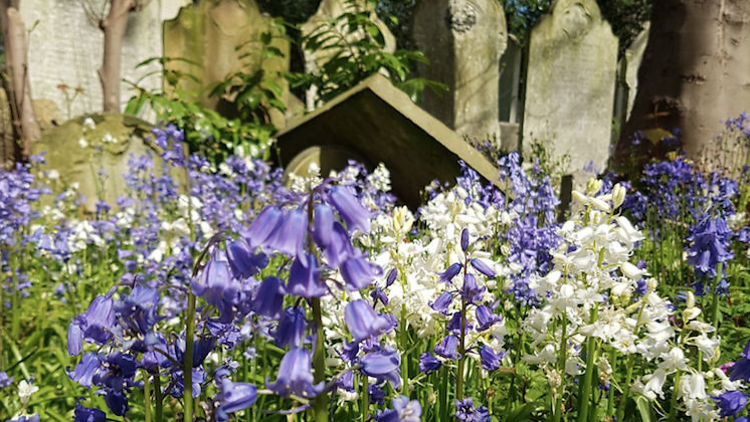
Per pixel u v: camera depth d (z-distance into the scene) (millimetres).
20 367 3406
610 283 1933
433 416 2301
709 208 2742
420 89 9500
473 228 2268
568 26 11094
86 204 6809
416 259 2193
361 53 9453
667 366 1919
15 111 7633
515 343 2822
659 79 7844
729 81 7492
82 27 8602
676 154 7113
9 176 4316
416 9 11156
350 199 1226
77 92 8102
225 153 7441
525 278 2693
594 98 11586
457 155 6246
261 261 1293
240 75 8883
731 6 7434
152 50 9188
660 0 7895
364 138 7000
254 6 9219
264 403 2857
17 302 3934
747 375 1764
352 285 1225
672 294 4020
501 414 2412
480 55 10984
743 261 4578
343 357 1644
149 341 1328
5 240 3939
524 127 11055
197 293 1265
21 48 7594
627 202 5742
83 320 1345
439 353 1898
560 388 2092
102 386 1550
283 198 1267
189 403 1451
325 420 1315
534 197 4180
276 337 1230
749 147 6934
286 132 7574
